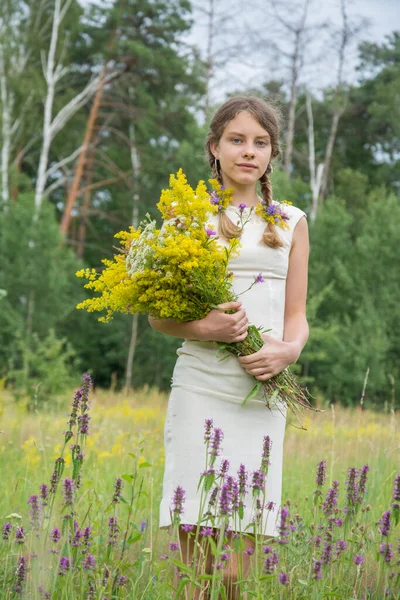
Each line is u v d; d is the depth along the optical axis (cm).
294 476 572
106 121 3522
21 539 301
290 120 3309
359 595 314
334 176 3941
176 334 339
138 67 3622
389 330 2759
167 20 3606
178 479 336
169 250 315
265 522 329
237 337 328
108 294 346
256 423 337
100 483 492
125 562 347
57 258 2797
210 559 330
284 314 363
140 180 3434
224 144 353
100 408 1105
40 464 594
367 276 2845
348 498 320
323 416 973
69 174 3534
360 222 3412
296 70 3297
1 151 3250
